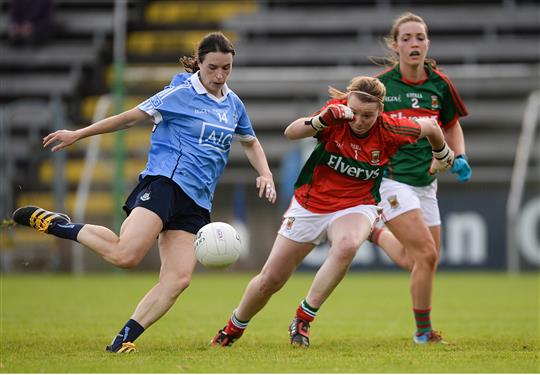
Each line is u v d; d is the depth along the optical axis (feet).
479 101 284.82
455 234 244.22
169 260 77.71
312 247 84.84
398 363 70.69
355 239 81.61
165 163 77.92
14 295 169.58
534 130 271.08
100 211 263.29
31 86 300.81
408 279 225.35
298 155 247.50
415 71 96.02
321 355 76.64
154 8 322.14
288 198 248.32
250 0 320.50
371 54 300.81
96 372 64.13
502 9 307.78
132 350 77.41
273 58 302.04
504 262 243.19
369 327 111.55
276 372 64.49
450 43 298.76
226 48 76.95
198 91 78.69
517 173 245.04
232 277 241.14
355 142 81.20
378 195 85.25
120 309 137.80
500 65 296.51
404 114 96.12
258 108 291.17
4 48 309.42
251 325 112.78
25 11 308.60
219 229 75.36
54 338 93.50
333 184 83.35
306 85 294.05
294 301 159.22
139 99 297.53
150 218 75.61
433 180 96.48
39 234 256.73
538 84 283.79
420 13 307.37
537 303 152.35
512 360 72.79
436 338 91.40
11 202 263.49
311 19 310.24
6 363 69.51
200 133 78.28
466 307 144.77
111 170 272.10
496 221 243.19
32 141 279.69
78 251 257.14
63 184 256.93
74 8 318.65
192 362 70.49
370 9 311.68
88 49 308.19
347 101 80.48
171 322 117.08
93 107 301.63
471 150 274.98
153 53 313.53
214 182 80.69
